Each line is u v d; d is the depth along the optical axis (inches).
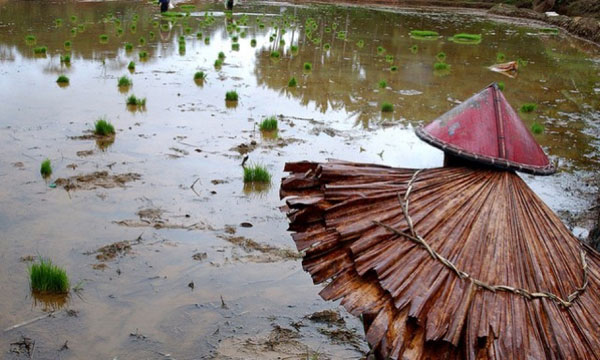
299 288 213.9
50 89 490.3
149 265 224.4
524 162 79.9
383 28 1146.0
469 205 80.8
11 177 299.9
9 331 182.7
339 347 180.2
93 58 641.6
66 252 230.7
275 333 186.2
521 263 75.6
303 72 629.0
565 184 337.1
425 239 78.1
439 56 784.3
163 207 274.2
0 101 443.2
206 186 300.7
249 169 308.3
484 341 68.8
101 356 172.6
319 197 87.7
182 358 172.6
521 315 71.2
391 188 84.8
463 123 82.1
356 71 653.9
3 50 660.1
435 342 70.0
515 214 79.7
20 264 220.8
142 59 648.4
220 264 227.9
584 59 876.6
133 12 1144.2
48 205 271.0
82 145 354.3
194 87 521.3
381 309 73.4
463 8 1806.1
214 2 1549.0
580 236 260.5
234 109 453.7
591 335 71.8
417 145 386.9
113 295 204.2
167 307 198.5
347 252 81.1
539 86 634.8
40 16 1003.9
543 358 68.1
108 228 251.6
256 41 845.2
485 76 671.1
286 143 374.3
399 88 571.8
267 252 239.0
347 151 366.3
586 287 76.9
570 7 1579.7
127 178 306.0
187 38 834.8
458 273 73.8
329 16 1327.5
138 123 404.2
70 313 192.7
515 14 1604.3
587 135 445.4
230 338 182.9
